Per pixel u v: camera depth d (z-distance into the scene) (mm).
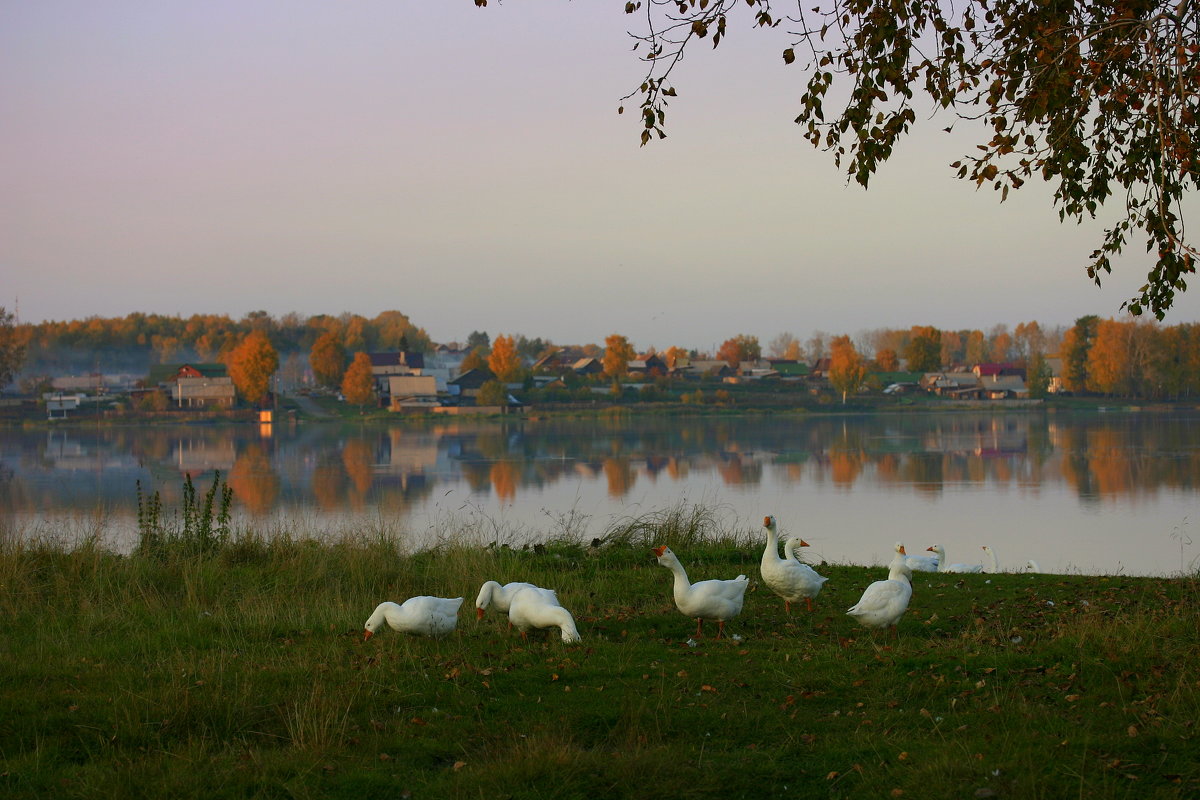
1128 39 9852
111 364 182375
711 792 6262
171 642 9930
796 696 7953
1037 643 9297
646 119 10539
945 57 10750
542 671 8727
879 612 9859
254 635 10336
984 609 11484
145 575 13273
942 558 16500
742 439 80250
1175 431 80750
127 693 7973
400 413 119250
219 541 15391
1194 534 30094
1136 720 7172
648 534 17094
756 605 11953
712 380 156000
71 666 8984
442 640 10062
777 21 10336
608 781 6379
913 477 49594
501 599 10586
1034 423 96688
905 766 6531
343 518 32562
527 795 6176
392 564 14445
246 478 53781
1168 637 9125
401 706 7941
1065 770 6348
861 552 26422
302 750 6863
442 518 34000
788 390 143875
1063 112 10492
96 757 6867
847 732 7230
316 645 9852
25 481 51969
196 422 110750
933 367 161125
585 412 119188
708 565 15094
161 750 6934
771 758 6742
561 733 7164
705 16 10172
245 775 6496
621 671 8688
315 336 198750
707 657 9219
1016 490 43062
